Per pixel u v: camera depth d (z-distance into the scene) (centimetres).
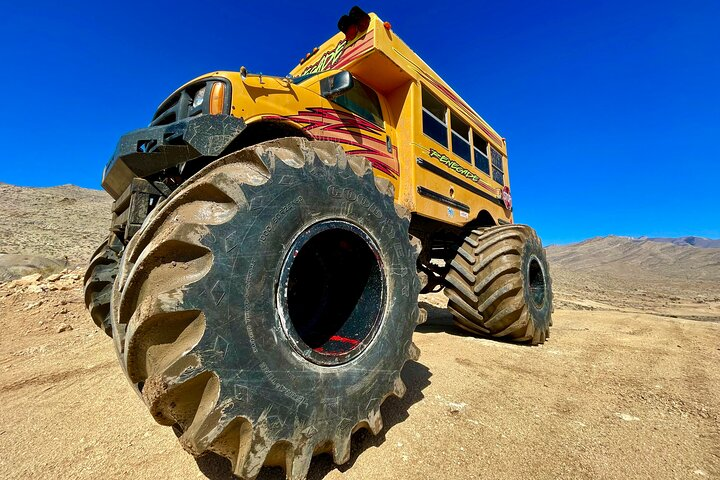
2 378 332
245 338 157
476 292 452
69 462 199
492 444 214
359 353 204
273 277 172
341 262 249
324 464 194
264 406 158
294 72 512
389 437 220
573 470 190
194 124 222
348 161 224
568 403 277
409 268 244
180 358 140
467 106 596
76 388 304
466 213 529
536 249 521
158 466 193
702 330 630
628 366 380
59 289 741
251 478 151
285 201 181
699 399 286
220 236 157
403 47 431
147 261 152
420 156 435
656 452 208
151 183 244
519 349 441
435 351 418
